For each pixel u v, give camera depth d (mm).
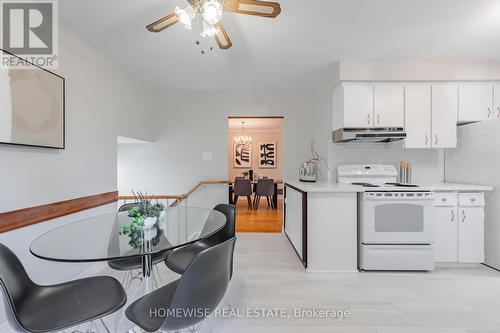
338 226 2533
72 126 2270
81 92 2398
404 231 2521
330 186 2721
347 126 3008
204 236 1492
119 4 1941
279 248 3227
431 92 3037
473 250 2600
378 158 3436
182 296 1038
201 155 4430
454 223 2605
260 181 5746
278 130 8312
